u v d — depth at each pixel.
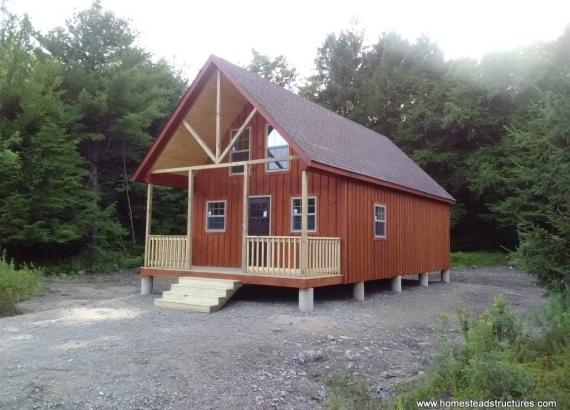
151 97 26.78
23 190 19.83
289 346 8.27
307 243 11.84
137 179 15.38
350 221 13.70
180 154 15.73
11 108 21.19
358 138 17.98
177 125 14.69
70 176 21.05
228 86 14.22
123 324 9.95
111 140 25.55
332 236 13.68
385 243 15.64
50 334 8.97
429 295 15.85
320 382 6.75
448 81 32.28
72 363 6.93
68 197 21.02
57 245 22.31
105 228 23.53
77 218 21.77
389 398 6.10
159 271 14.38
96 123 24.16
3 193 19.09
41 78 21.23
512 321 6.77
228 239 15.92
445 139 32.53
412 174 19.33
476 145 31.61
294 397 6.11
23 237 19.08
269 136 15.34
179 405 5.65
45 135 19.86
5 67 20.81
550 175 8.94
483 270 26.42
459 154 31.77
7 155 18.06
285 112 13.62
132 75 24.33
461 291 17.22
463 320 7.23
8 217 18.67
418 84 36.41
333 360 7.75
